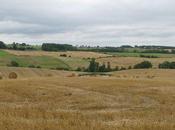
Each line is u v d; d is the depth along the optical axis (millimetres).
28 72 105750
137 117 18938
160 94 39531
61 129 12820
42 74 105188
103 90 42844
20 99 35281
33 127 12906
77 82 51344
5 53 142875
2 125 13070
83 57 157875
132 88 44312
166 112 22797
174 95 38906
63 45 194125
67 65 134375
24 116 16969
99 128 13164
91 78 60031
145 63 142000
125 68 138125
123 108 28688
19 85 45375
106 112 21047
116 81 52781
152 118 18250
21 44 194000
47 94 38469
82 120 15516
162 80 57344
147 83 50531
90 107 29438
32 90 40875
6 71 101875
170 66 140875
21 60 134750
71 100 34219
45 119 15719
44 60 137750
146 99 35812
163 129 13289
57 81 52781
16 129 12555
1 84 46719
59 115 17641
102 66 132250
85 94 38469
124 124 14281
